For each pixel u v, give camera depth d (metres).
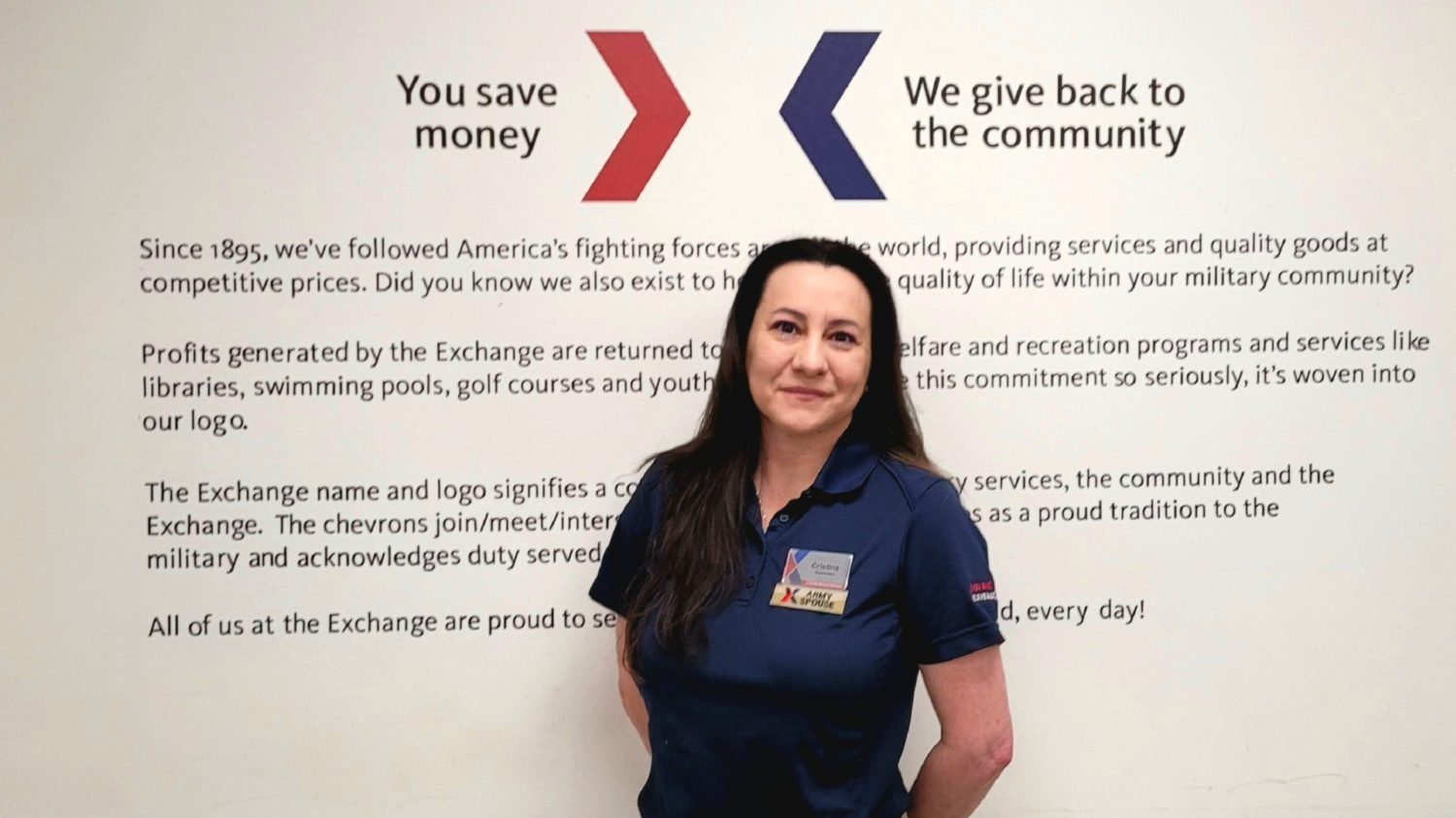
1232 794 1.49
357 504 1.46
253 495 1.45
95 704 1.45
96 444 1.44
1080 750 1.49
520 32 1.45
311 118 1.44
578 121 1.45
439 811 1.48
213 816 1.46
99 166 1.43
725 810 1.10
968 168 1.46
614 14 1.45
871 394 1.19
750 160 1.46
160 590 1.45
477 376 1.46
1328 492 1.49
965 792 1.15
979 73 1.46
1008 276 1.47
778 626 1.06
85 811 1.45
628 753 1.48
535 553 1.47
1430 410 1.48
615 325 1.46
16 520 1.44
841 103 1.46
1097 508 1.48
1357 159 1.48
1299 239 1.48
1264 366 1.48
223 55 1.44
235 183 1.44
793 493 1.16
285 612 1.46
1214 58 1.47
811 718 1.04
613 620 1.48
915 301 1.47
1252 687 1.49
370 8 1.44
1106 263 1.47
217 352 1.44
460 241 1.45
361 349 1.45
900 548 1.08
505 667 1.47
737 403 1.20
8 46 1.42
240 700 1.46
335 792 1.47
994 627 1.09
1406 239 1.48
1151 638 1.49
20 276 1.43
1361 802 1.50
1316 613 1.49
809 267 1.13
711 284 1.46
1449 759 1.49
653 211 1.46
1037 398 1.47
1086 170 1.47
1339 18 1.47
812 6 1.45
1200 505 1.48
